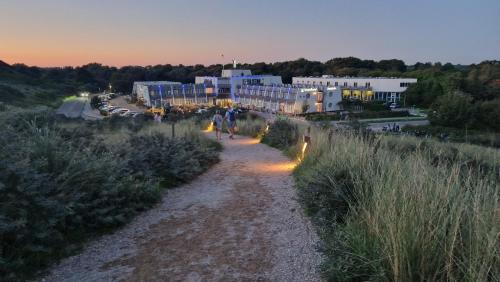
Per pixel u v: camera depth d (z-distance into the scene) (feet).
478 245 9.38
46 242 14.88
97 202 18.40
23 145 18.58
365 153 20.06
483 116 150.92
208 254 14.98
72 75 488.44
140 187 21.98
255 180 28.71
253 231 17.40
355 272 11.49
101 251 15.55
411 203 11.62
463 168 19.36
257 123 71.41
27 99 236.43
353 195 16.57
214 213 20.48
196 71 488.85
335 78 301.63
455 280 9.18
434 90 248.93
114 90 439.63
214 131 72.43
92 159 21.35
